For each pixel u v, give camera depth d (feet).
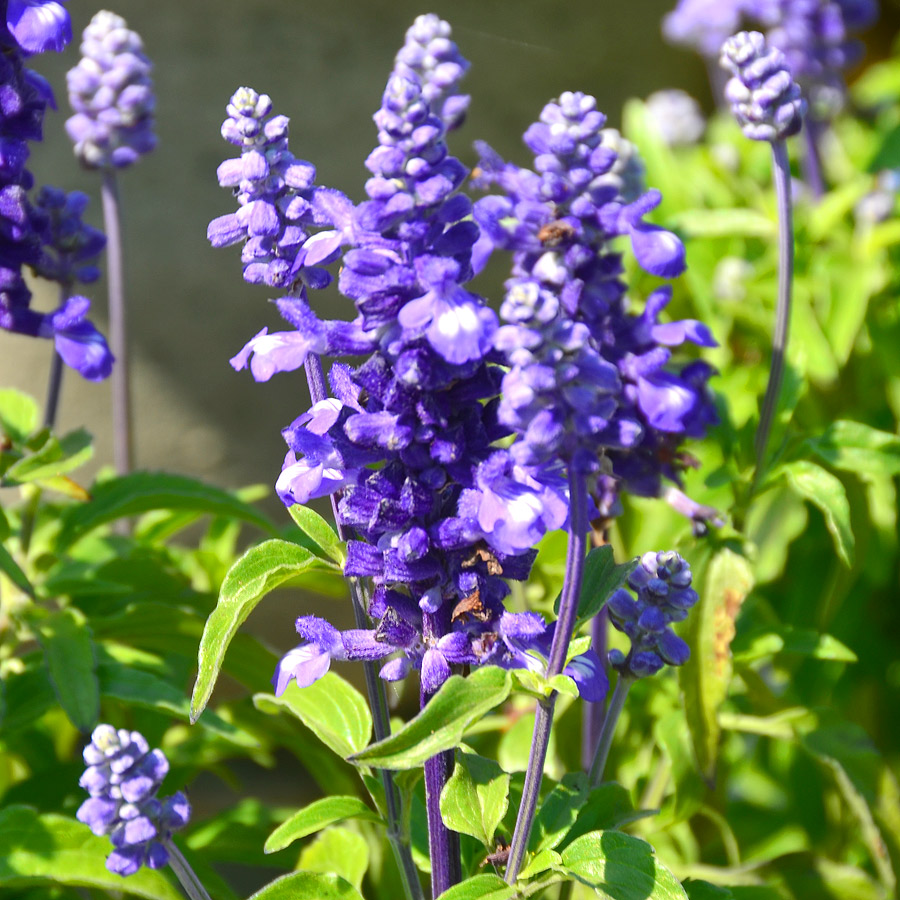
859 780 1.83
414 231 1.45
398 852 1.60
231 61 2.77
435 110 1.65
